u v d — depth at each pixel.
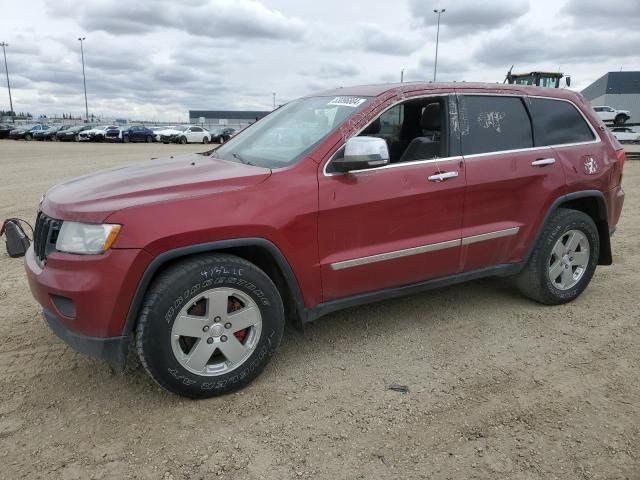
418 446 2.73
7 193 10.72
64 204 2.96
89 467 2.57
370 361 3.61
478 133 3.96
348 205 3.34
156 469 2.56
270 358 3.29
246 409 3.05
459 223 3.84
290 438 2.79
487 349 3.78
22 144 37.03
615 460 2.62
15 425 2.88
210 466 2.58
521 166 4.06
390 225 3.54
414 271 3.73
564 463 2.60
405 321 4.24
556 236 4.29
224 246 2.99
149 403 3.10
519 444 2.74
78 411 3.01
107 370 3.45
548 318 4.30
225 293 3.04
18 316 4.27
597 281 5.18
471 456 2.65
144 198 2.90
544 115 4.35
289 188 3.18
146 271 2.83
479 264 4.05
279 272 3.31
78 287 2.77
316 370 3.48
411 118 4.24
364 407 3.07
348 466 2.59
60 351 3.70
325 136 3.41
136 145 38.50
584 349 3.77
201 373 3.06
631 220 7.94
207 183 3.05
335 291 3.46
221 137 46.31
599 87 65.19
